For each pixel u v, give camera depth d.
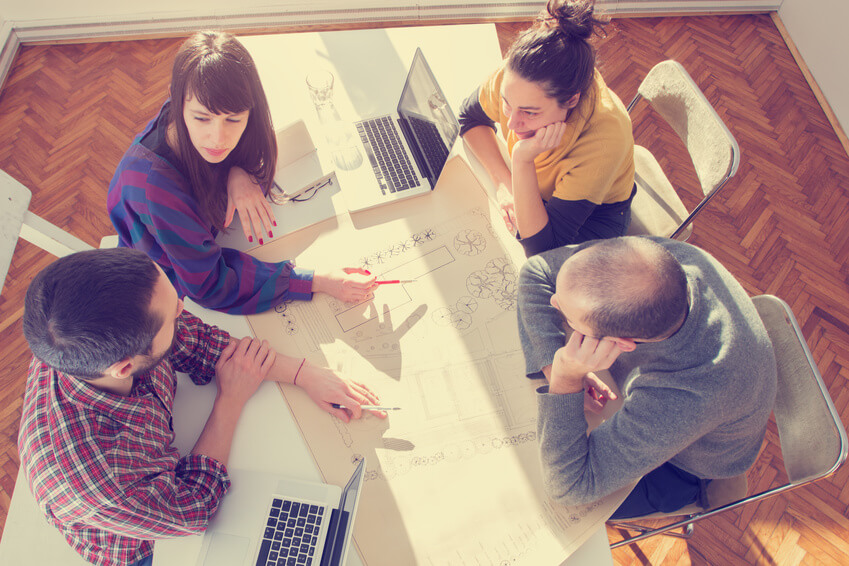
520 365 1.28
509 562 1.07
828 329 2.22
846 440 1.11
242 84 1.17
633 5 3.03
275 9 2.90
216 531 1.09
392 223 1.49
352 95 1.71
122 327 0.89
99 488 0.98
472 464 1.17
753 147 2.65
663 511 1.34
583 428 1.11
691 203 2.52
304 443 1.20
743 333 1.06
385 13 2.95
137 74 2.88
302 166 1.56
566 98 1.22
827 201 2.51
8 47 2.88
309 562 1.06
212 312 1.37
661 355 1.07
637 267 0.97
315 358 1.30
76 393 0.99
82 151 2.64
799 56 2.92
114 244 1.50
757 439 1.22
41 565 1.16
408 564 1.07
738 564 1.81
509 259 1.43
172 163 1.26
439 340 1.32
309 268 1.41
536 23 1.23
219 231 1.48
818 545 1.83
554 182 1.49
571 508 1.12
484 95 1.55
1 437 2.00
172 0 2.83
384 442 1.20
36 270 2.32
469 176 1.57
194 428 1.23
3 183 1.15
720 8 3.05
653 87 1.70
